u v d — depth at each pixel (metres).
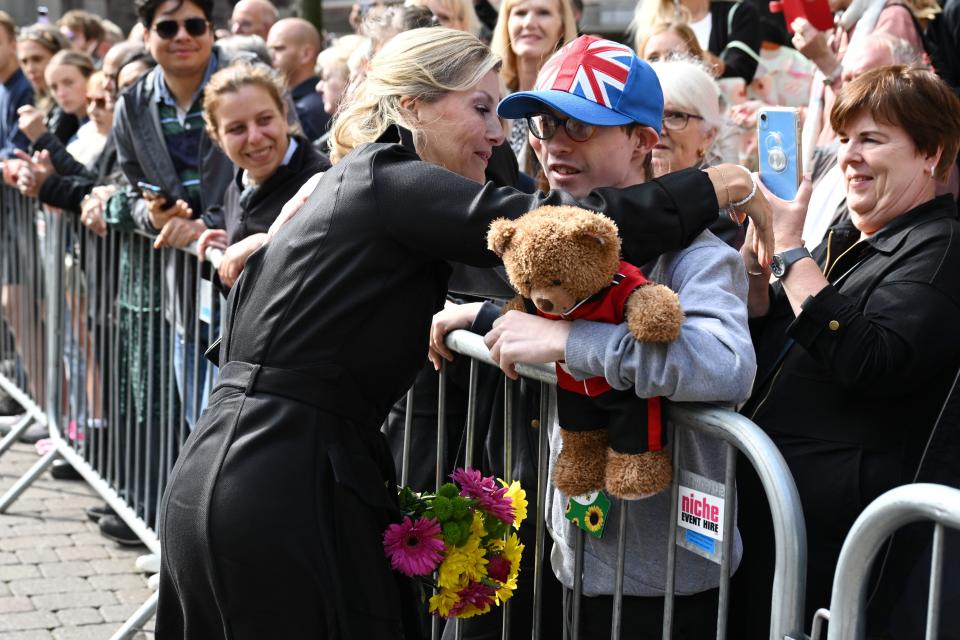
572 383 2.23
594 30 9.38
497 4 6.21
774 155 2.54
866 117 2.57
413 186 2.19
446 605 2.34
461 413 3.17
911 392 2.43
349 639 2.16
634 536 2.38
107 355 4.93
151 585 4.29
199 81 4.66
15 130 7.30
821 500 2.46
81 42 8.38
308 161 3.90
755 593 2.53
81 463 5.17
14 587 4.43
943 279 2.41
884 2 4.15
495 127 2.50
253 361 2.30
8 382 6.35
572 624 2.48
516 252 2.00
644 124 2.27
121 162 4.77
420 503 2.44
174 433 4.38
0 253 6.39
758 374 2.68
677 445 2.20
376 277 2.22
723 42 5.11
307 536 2.16
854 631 1.90
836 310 2.39
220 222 4.35
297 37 6.37
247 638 2.20
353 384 2.25
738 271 2.21
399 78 2.43
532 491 2.86
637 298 2.01
